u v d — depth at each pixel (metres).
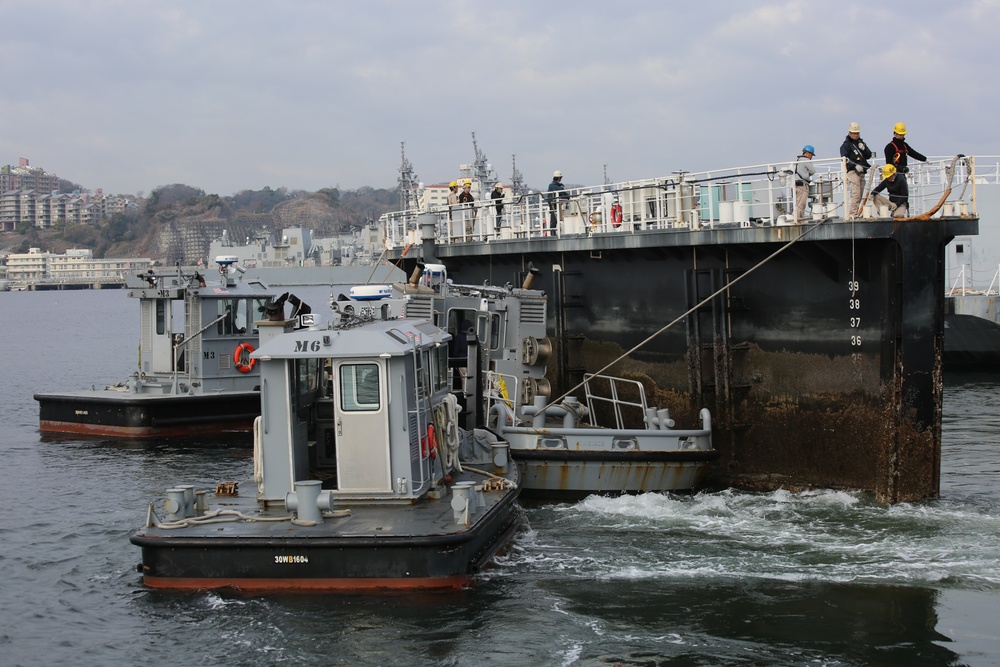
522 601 13.67
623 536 16.64
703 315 21.31
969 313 40.53
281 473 14.84
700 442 19.39
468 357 19.47
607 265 24.45
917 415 18.17
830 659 12.01
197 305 28.67
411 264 32.34
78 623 13.45
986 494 19.59
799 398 19.83
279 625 12.76
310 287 153.25
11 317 124.19
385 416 14.59
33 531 18.34
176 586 13.76
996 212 41.69
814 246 18.89
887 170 18.36
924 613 13.28
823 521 17.34
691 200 21.53
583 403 25.56
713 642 12.46
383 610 13.12
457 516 13.80
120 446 26.84
